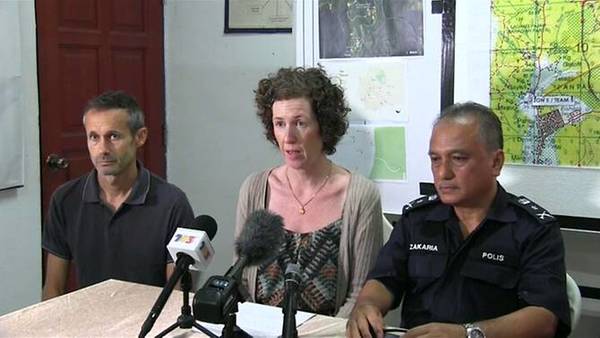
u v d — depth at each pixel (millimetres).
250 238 1309
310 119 1861
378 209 1913
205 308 1180
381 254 1765
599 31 2127
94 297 1722
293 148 1861
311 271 1844
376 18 2518
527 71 2258
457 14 2357
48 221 2088
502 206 1625
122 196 2016
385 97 2529
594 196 2201
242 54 3186
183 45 3338
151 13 3297
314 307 1819
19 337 1461
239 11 3160
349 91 2594
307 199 1926
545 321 1459
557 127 2230
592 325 2393
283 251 1861
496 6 2283
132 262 1988
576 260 2406
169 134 3428
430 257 1663
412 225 1728
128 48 3189
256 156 3221
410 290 1729
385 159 2557
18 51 2592
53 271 2078
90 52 3000
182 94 3375
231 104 3250
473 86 2357
